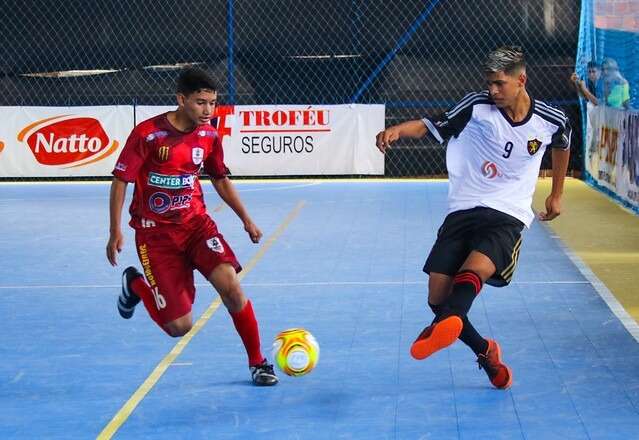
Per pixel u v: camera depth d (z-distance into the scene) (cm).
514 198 642
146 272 677
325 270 1140
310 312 921
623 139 1755
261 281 1077
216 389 680
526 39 2262
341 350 781
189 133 664
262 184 2153
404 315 904
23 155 2202
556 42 2255
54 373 727
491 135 627
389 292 1009
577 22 2247
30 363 756
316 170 2209
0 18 2297
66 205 1819
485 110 626
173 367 739
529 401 643
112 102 2320
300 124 2200
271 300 977
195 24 2303
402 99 2303
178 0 2298
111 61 2312
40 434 590
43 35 2305
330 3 2289
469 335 650
